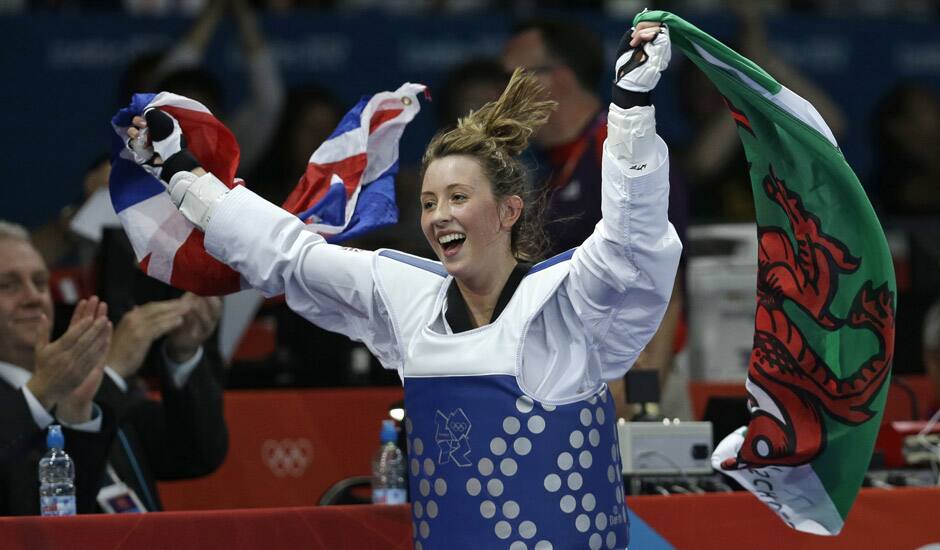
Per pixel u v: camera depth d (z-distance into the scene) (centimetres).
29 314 1727
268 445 2112
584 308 1177
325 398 2136
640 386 1736
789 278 1314
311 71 3238
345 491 1828
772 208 1316
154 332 1714
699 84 3338
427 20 3275
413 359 1195
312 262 1259
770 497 1370
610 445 1203
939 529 1515
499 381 1162
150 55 3077
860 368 1298
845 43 3484
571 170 1975
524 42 2061
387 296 1231
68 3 3216
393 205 1452
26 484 1525
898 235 3294
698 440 1658
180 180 1295
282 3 3269
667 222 1158
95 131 3139
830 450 1311
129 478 1731
